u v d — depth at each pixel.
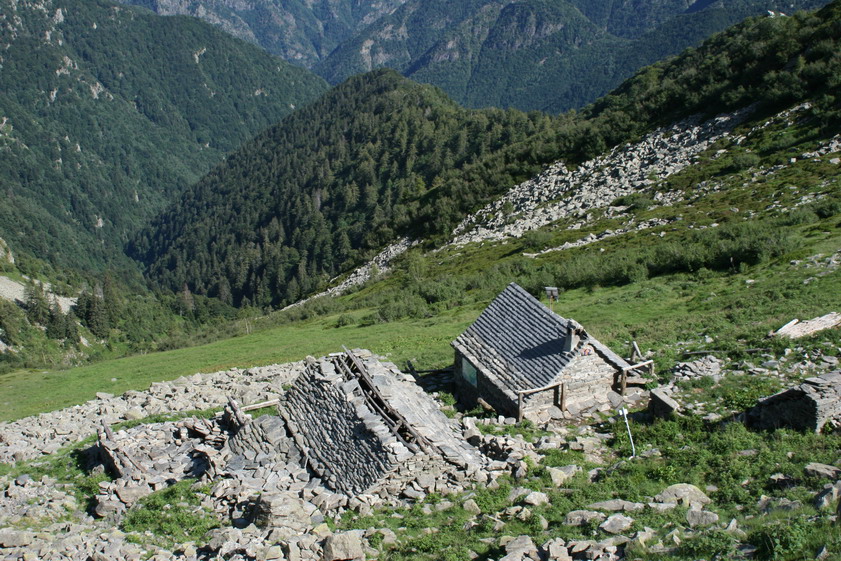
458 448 21.95
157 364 64.00
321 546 16.72
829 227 49.84
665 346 32.41
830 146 76.31
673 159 100.12
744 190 74.88
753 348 28.42
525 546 15.02
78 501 23.00
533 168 134.25
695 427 22.19
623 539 14.46
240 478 21.78
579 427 24.98
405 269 119.06
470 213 135.88
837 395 19.11
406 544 16.78
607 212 91.75
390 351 46.03
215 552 17.52
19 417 45.16
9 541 19.11
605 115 145.75
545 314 28.14
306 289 189.00
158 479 22.95
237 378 39.66
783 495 15.36
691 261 51.81
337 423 22.38
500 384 27.19
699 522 14.62
